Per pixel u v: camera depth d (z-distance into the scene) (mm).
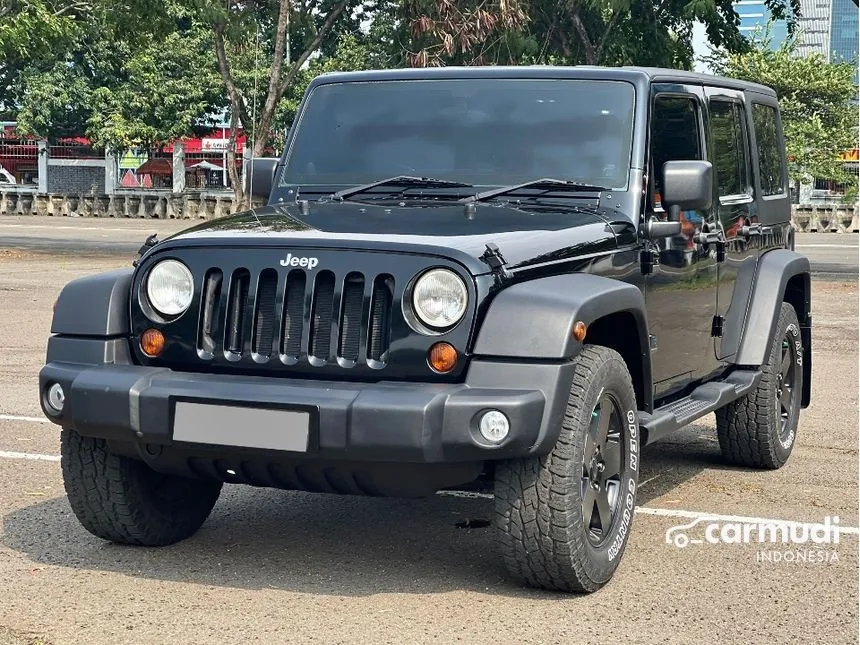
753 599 4586
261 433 4262
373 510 5859
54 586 4621
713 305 6215
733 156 6605
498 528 4430
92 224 36031
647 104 5520
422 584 4699
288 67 37250
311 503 5988
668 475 6723
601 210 5234
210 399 4320
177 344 4594
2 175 51188
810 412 8625
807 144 48250
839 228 35656
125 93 45719
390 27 28562
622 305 4648
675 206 5324
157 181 49875
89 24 25125
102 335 4660
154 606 4402
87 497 4930
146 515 5012
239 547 5191
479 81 5758
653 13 23922
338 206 5215
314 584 4688
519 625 4242
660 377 5602
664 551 5207
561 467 4340
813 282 18656
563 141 5480
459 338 4277
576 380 4434
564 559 4398
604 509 4695
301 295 4434
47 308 13906
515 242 4539
